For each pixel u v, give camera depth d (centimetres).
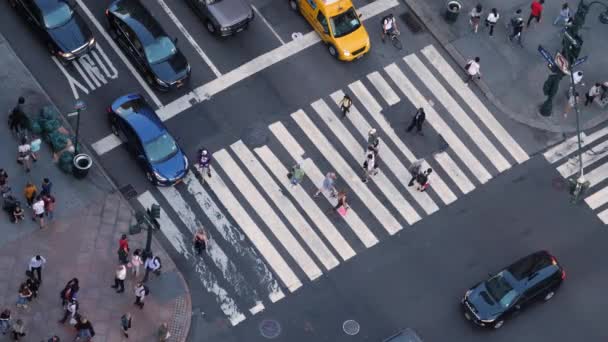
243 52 5250
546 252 4762
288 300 4656
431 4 5500
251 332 4569
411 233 4872
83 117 4981
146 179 4869
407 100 5216
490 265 4841
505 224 4944
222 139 5009
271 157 4984
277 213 4847
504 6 5534
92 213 4747
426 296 4728
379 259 4794
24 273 4559
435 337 4638
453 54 5362
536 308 4753
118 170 4878
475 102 5253
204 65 5191
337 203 4894
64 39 5050
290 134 5053
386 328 4641
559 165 5125
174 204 4819
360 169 5003
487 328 4666
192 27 5284
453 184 5016
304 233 4812
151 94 5091
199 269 4688
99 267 4625
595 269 4878
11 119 4809
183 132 5009
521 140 5178
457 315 4694
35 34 5159
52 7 5078
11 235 4634
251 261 4725
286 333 4581
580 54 5444
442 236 4878
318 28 5275
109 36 5209
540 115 5253
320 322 4622
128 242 4691
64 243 4656
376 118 5147
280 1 5409
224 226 4791
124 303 4559
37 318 4459
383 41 5359
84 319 4325
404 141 5097
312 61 5266
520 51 5422
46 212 4653
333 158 5016
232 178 4909
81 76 5097
